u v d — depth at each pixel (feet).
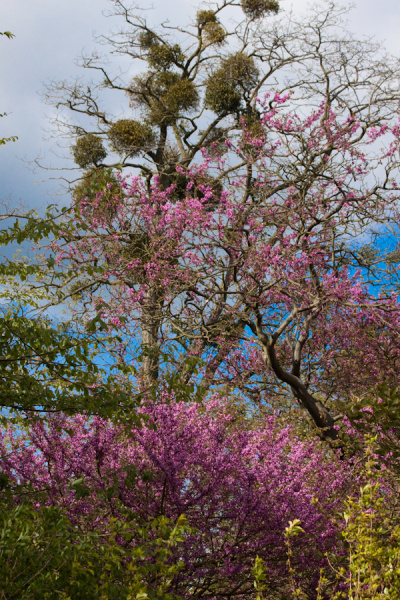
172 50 57.00
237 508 18.13
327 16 41.19
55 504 17.44
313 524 17.60
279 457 18.89
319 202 32.27
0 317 17.07
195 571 17.48
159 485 18.60
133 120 52.60
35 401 17.89
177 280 32.89
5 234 17.11
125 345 22.80
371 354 30.53
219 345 33.37
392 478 17.20
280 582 17.85
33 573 10.75
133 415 17.48
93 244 34.63
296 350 31.55
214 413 20.10
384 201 32.19
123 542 16.24
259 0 52.49
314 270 32.78
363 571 10.21
